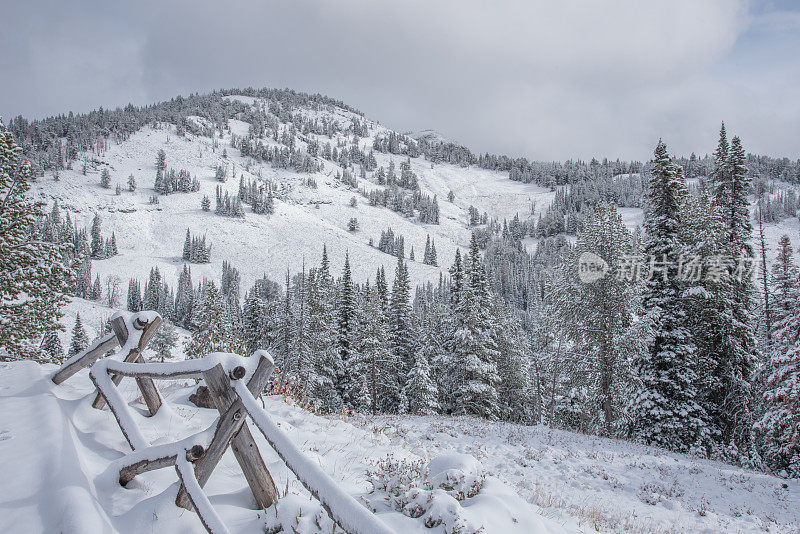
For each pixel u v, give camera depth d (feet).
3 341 39.63
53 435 14.15
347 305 144.36
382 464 18.61
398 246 616.80
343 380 137.18
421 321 180.34
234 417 12.63
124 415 15.12
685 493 42.60
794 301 63.41
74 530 9.17
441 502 14.57
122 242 517.14
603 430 79.15
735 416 74.59
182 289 365.40
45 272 41.09
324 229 626.64
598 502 37.14
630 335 73.26
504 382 142.00
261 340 156.76
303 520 12.26
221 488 13.99
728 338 75.25
